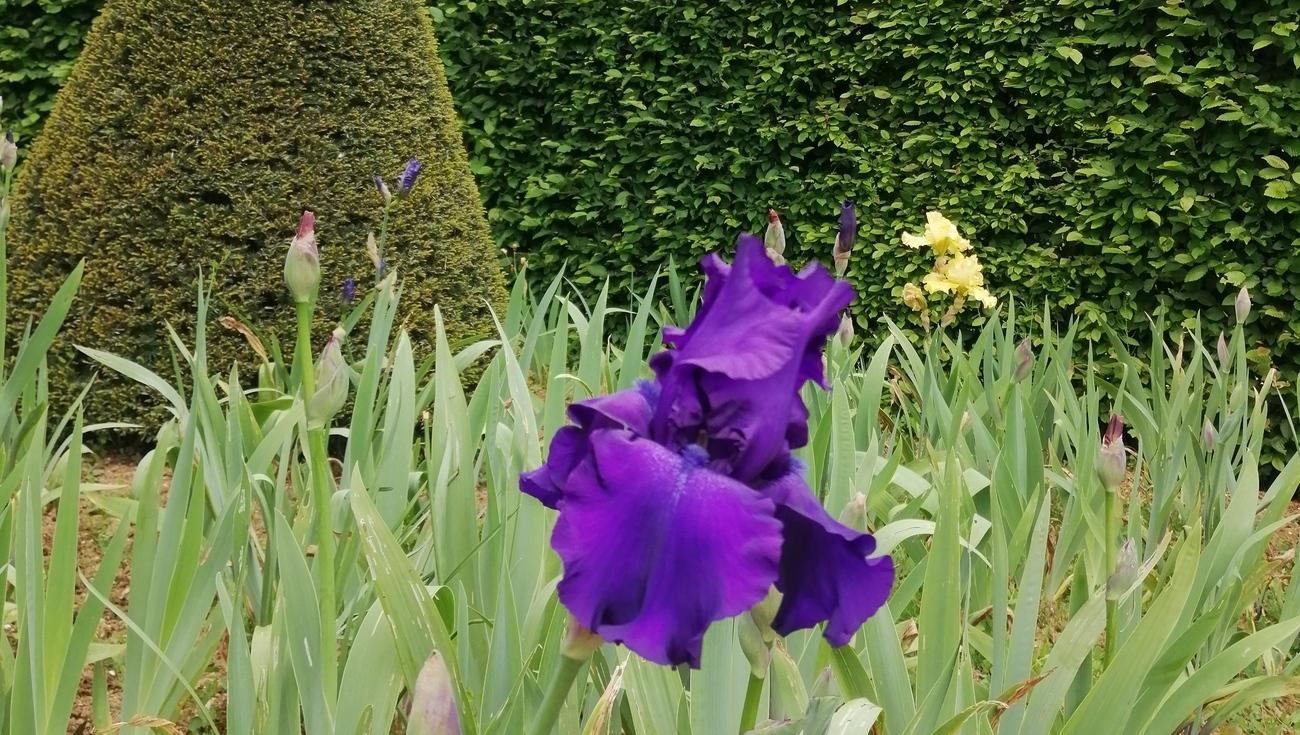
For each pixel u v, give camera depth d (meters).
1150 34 5.45
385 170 4.34
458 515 2.05
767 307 1.02
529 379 4.97
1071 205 5.62
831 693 1.95
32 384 2.83
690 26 6.27
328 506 1.49
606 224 6.67
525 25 6.53
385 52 4.36
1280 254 5.29
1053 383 4.14
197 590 1.84
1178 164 5.31
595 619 0.92
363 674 1.58
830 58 6.12
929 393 3.60
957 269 3.94
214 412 2.46
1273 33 5.15
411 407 2.41
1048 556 3.36
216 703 2.43
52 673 1.62
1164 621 1.66
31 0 5.95
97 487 2.71
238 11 4.09
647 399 1.06
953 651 1.76
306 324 1.43
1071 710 1.99
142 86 4.08
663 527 0.94
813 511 1.02
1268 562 2.70
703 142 6.37
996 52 5.80
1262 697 2.20
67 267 4.10
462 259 4.63
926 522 2.19
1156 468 3.26
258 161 4.13
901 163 6.03
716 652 1.59
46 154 4.24
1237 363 3.57
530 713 1.64
